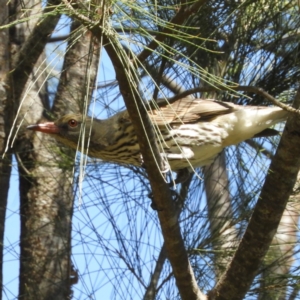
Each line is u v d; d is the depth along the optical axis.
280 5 11.06
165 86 11.17
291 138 8.48
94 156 11.48
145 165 8.42
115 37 6.50
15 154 12.69
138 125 7.89
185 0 8.62
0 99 11.84
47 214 12.38
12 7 12.02
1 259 11.62
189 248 10.52
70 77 12.62
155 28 9.19
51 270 11.88
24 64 12.22
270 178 8.88
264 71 11.41
